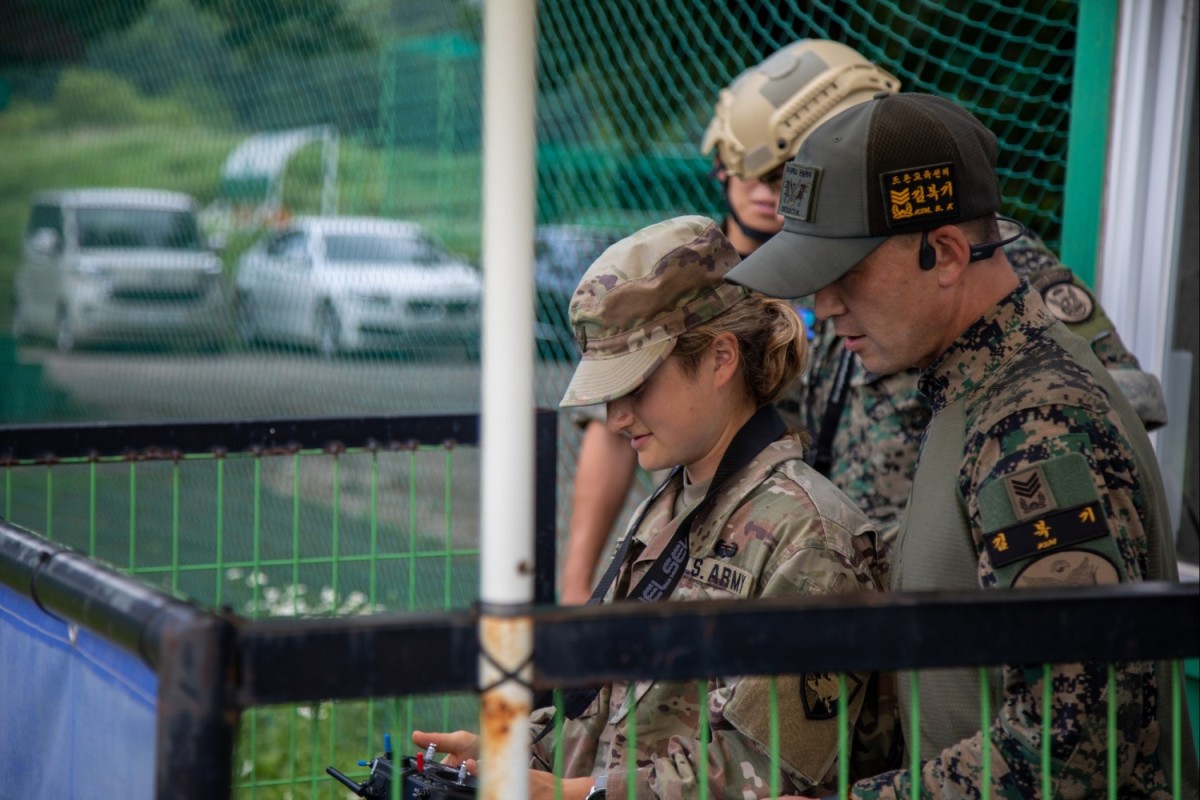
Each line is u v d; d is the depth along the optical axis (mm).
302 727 6445
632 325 3582
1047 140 6289
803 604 2408
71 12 17172
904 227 3201
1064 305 4656
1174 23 5730
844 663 2420
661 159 8047
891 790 3098
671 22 7758
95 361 19234
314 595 8594
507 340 2332
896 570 3340
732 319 3652
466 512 10375
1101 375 3230
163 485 12703
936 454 3256
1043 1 6160
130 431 4648
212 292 17344
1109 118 5934
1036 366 3141
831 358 4949
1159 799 3096
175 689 2193
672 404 3639
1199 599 2523
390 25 11062
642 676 2355
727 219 5699
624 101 8203
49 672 2910
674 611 2359
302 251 14383
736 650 2385
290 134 13305
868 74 5270
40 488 12906
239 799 4887
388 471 11758
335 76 11984
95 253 18938
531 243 2350
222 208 17359
